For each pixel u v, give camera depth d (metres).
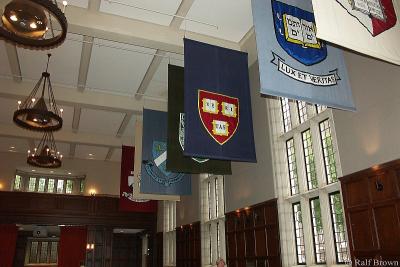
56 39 7.36
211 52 9.75
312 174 10.00
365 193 7.45
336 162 8.52
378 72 7.60
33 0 6.21
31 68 14.26
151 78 15.17
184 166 10.45
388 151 7.14
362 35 5.96
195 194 17.55
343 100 7.17
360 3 6.17
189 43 9.52
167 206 22.44
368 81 7.84
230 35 12.45
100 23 10.97
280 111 11.75
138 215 24.16
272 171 11.16
